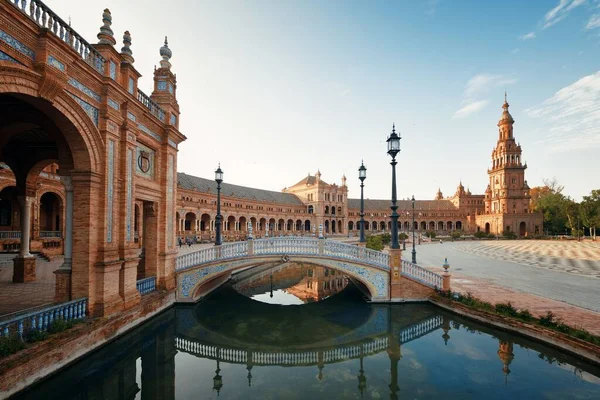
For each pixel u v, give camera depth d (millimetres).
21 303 10594
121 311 10695
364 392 7574
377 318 13586
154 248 14180
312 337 11695
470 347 10320
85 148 9539
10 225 25297
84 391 7895
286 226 85438
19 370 6664
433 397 7262
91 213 9688
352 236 74125
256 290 20234
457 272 22922
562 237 77062
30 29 7445
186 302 15227
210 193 57344
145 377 8594
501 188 90625
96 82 9938
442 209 112375
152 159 14109
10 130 10781
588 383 7875
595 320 11016
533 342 10180
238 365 9367
